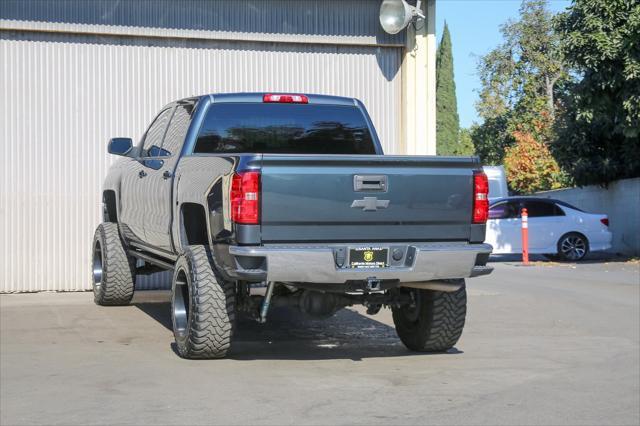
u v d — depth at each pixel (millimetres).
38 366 7652
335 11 13758
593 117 21578
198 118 8859
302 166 7215
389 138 14008
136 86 13258
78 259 13070
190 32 13312
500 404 6371
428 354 8484
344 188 7305
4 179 12812
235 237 7172
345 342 9227
